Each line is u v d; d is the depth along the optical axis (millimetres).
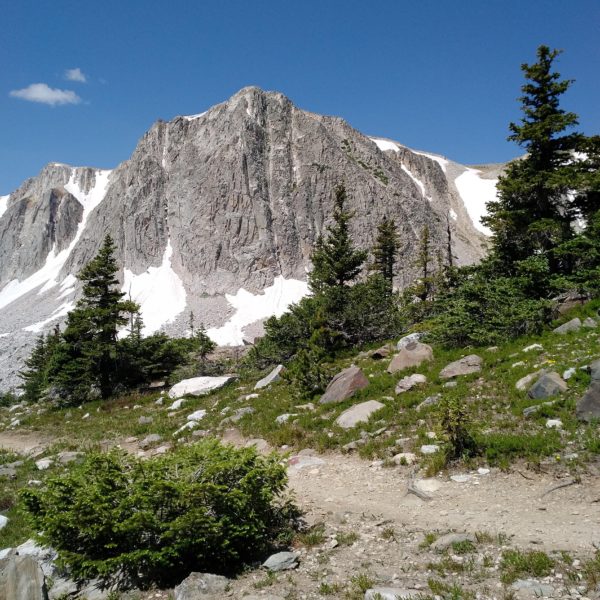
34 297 134125
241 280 112312
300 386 17781
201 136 140625
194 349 38438
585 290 17703
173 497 6430
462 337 18594
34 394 43500
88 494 6426
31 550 7602
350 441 12203
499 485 8531
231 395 21812
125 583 6473
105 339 32062
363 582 5805
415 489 8734
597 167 21469
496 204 24141
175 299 109625
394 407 13594
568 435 9500
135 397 28438
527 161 22922
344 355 24031
